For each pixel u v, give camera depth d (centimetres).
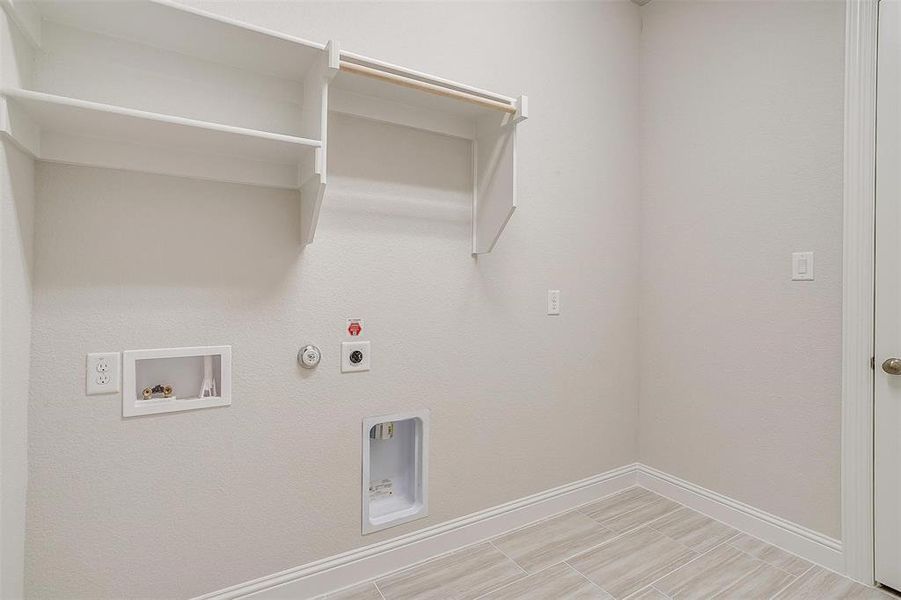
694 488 228
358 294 170
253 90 148
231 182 147
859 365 171
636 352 254
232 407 148
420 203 183
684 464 233
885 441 167
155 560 138
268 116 150
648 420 250
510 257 207
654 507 231
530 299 214
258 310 152
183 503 142
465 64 190
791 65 191
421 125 179
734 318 211
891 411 166
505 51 202
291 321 158
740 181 209
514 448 211
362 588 168
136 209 134
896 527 165
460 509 196
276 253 155
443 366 190
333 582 166
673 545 196
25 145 110
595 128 235
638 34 253
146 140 130
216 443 146
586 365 234
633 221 252
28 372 121
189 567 143
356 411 171
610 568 180
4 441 108
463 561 185
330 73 133
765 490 201
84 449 128
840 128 177
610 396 244
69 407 126
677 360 236
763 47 200
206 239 144
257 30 126
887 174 165
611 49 242
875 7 168
